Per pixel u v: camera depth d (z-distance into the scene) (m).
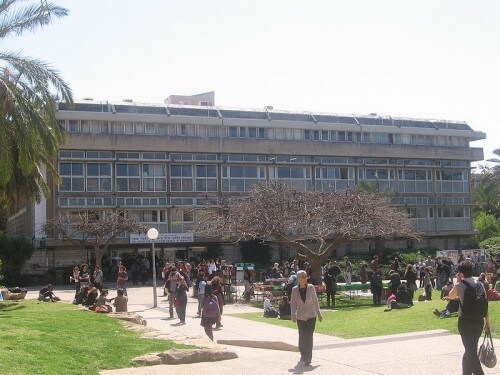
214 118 50.41
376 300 24.08
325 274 24.62
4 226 66.75
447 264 29.91
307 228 31.30
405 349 11.98
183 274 29.11
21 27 21.52
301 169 53.09
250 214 28.84
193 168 49.41
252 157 51.16
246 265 38.16
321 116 56.34
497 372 9.65
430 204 58.22
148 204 47.41
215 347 11.91
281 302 20.72
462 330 8.43
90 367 9.86
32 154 20.39
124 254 47.34
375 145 55.31
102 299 19.97
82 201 45.66
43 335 12.20
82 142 45.53
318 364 10.67
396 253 45.62
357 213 28.42
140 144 47.16
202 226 34.06
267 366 10.51
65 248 45.50
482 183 71.50
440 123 61.66
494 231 61.59
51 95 21.88
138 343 12.23
